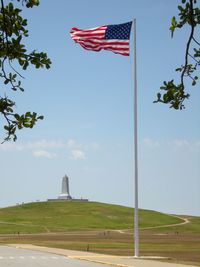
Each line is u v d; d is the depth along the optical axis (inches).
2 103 438.9
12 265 1694.1
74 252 2596.0
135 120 2197.3
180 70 485.7
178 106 494.6
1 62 435.2
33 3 433.4
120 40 1588.3
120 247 3314.5
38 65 454.6
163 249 3046.3
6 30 441.4
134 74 2192.4
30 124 452.4
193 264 1803.6
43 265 1707.7
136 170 2196.1
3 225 7672.2
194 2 440.1
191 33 450.6
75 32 1517.0
